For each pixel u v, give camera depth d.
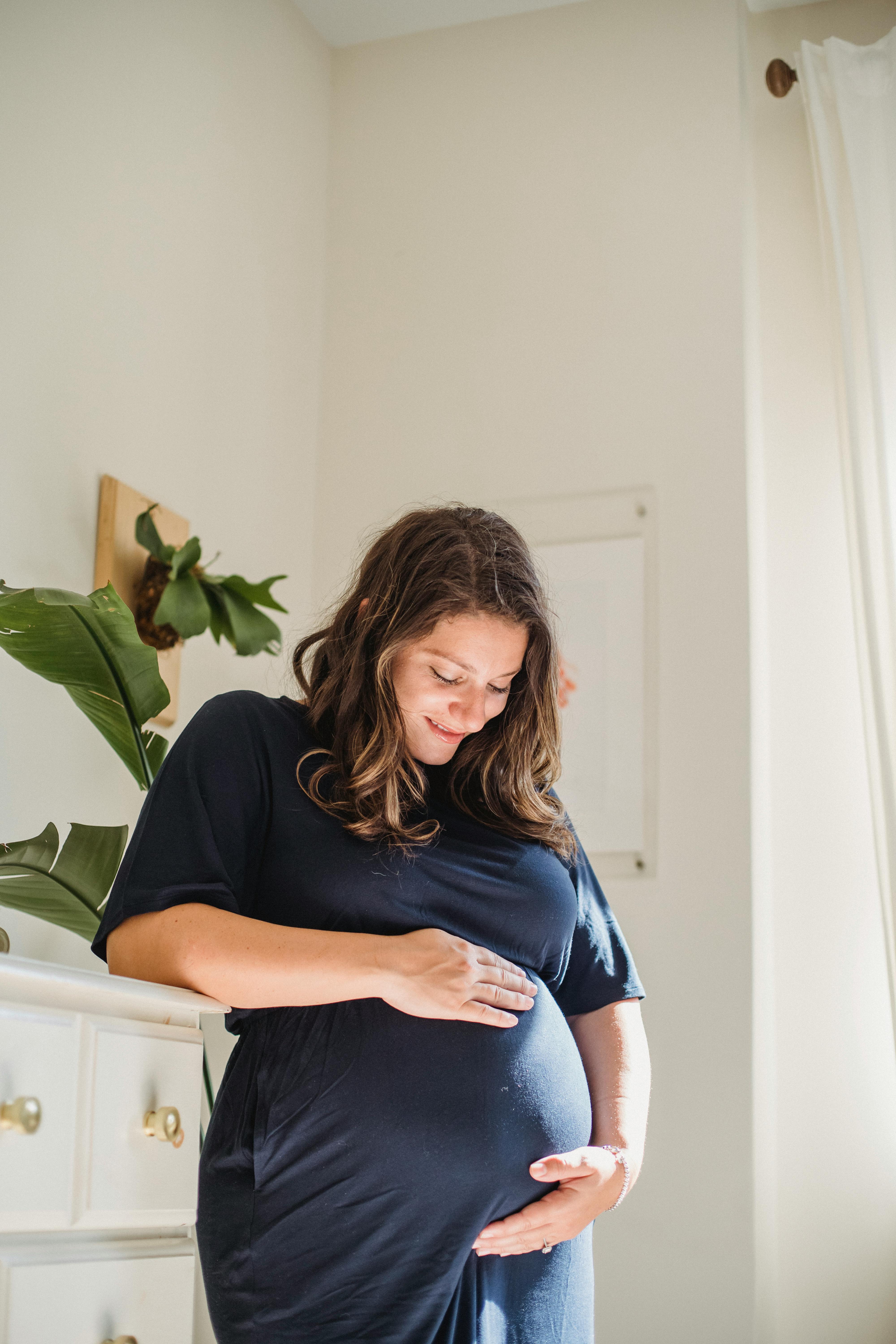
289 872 1.14
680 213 2.70
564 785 2.47
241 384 2.58
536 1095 1.13
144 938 1.06
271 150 2.79
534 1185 1.12
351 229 3.01
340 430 2.89
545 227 2.82
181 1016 1.04
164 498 2.27
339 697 1.24
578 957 1.38
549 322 2.76
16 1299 0.84
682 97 2.78
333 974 1.04
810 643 2.59
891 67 2.62
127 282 2.21
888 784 2.25
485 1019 1.11
